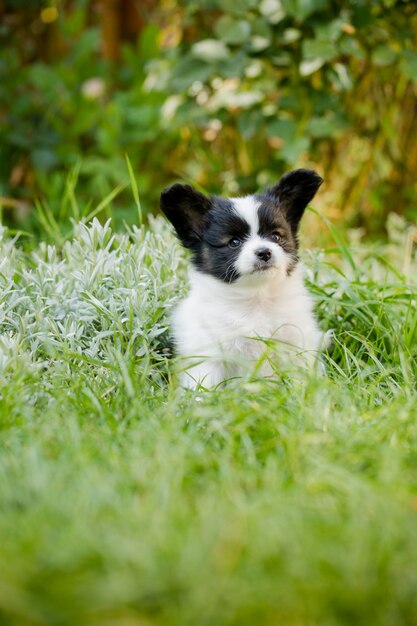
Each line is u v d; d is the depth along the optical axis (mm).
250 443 1293
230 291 1528
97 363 1420
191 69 1881
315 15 1833
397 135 1998
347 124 1884
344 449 1289
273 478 1252
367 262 1692
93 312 1492
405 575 1154
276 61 1873
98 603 1093
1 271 1508
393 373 1458
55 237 1649
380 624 1095
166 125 1990
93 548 1173
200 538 1184
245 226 1527
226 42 1863
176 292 1564
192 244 1558
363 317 1522
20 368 1387
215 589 1116
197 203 1548
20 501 1229
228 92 1933
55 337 1470
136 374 1423
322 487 1244
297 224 1570
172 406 1344
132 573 1146
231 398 1362
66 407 1365
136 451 1277
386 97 1976
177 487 1236
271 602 1102
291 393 1372
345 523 1205
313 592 1115
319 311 1574
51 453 1290
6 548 1174
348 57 1945
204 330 1515
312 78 1910
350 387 1418
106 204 1706
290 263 1536
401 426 1317
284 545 1179
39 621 1079
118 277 1520
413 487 1238
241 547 1176
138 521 1198
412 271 1712
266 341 1438
